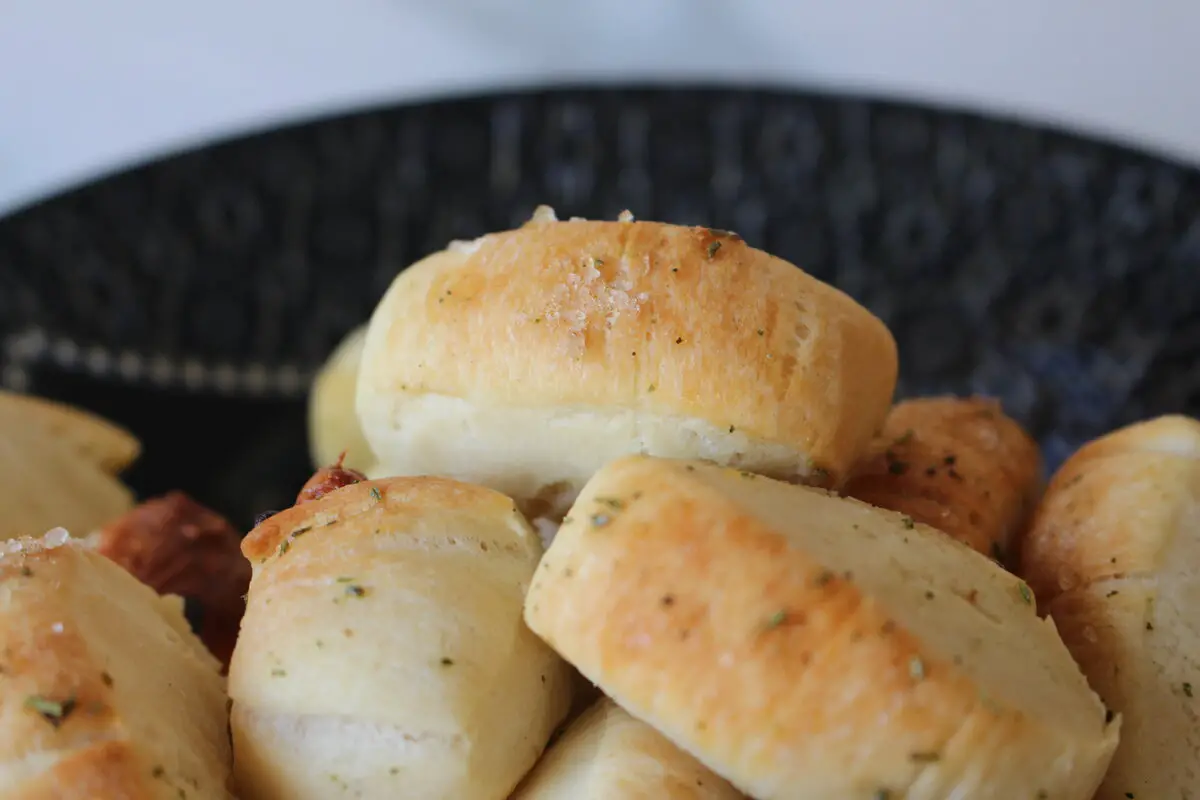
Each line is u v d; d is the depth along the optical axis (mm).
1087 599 163
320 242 323
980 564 153
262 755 148
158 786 142
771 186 316
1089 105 385
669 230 162
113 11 411
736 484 149
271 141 327
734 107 324
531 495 167
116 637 152
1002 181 307
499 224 317
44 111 438
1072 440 276
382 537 152
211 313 316
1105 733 145
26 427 223
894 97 320
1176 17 359
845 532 148
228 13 412
